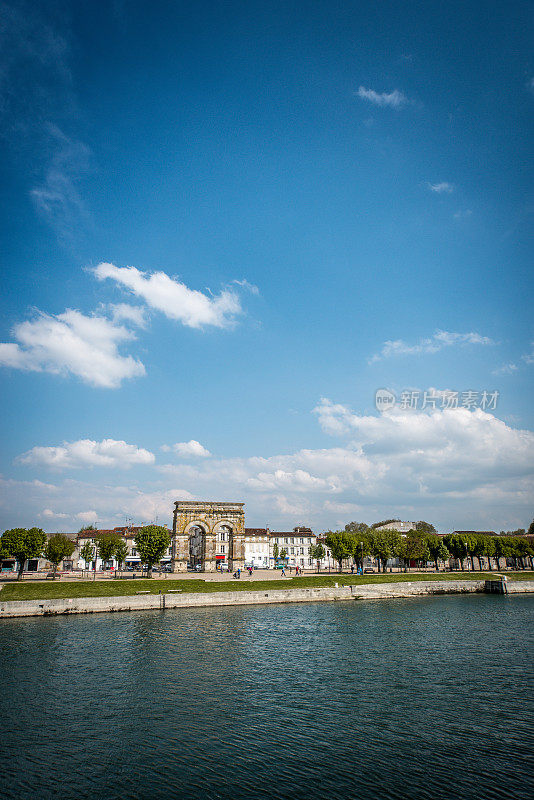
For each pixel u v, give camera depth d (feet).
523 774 77.20
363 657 145.07
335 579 315.17
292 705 105.09
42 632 175.63
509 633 180.96
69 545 315.17
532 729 93.30
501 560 529.45
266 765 79.66
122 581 267.80
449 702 107.45
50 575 326.44
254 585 280.92
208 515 360.69
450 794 71.56
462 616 220.23
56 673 125.49
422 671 130.62
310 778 75.82
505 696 111.24
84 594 237.04
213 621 201.77
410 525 609.01
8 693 110.42
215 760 81.25
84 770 77.77
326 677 125.08
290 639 168.66
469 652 151.53
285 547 572.10
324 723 95.71
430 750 84.84
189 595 242.37
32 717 97.45
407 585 305.12
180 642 161.27
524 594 313.94
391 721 96.89
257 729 92.84
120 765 79.36
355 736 90.17
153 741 87.76
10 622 197.06
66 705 104.01
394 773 77.36
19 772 76.95
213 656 143.95
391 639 169.68
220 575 332.60
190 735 90.22
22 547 287.89
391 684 119.44
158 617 210.59
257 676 125.39
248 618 210.38
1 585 245.65
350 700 108.37
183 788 73.00
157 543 322.34
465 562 497.87
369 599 283.59
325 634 177.78
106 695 110.11
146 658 140.67
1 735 89.30
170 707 103.50
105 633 174.29
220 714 99.86
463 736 90.43
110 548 338.54
